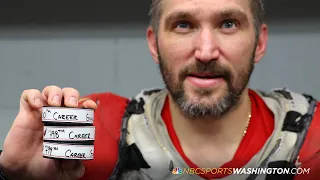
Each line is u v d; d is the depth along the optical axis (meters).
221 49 0.75
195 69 0.76
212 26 0.76
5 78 1.37
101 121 0.89
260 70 1.35
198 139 0.87
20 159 0.69
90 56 1.36
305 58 1.33
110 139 0.87
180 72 0.78
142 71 1.36
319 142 0.83
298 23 1.31
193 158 0.86
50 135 0.61
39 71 1.37
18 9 1.32
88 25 1.35
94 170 0.84
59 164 0.70
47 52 1.36
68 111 0.60
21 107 0.69
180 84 0.78
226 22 0.77
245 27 0.78
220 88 0.77
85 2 1.32
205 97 0.76
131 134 0.87
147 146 0.85
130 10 1.33
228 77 0.77
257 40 0.84
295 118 0.86
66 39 1.36
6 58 1.37
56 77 1.37
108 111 0.91
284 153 0.82
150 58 1.35
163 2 0.81
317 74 1.32
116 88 1.37
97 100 0.94
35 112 0.68
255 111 0.90
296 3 1.29
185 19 0.77
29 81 1.37
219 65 0.75
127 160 0.85
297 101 0.89
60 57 1.37
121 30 1.35
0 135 1.35
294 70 1.33
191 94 0.77
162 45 0.81
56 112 0.60
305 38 1.32
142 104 0.92
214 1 0.75
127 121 0.89
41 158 0.70
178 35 0.78
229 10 0.75
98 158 0.85
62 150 0.60
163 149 0.84
